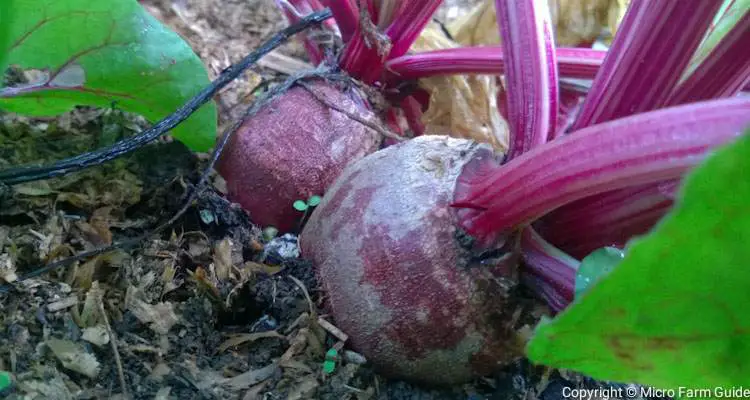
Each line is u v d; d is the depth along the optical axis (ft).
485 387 0.48
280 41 0.53
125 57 0.49
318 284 0.48
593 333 0.23
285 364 0.45
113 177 0.53
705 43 0.46
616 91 0.42
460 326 0.43
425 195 0.43
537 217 0.40
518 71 0.45
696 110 0.31
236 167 0.55
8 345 0.39
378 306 0.43
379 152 0.48
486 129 0.68
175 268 0.49
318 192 0.55
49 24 0.46
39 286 0.43
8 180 0.44
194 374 0.43
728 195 0.18
